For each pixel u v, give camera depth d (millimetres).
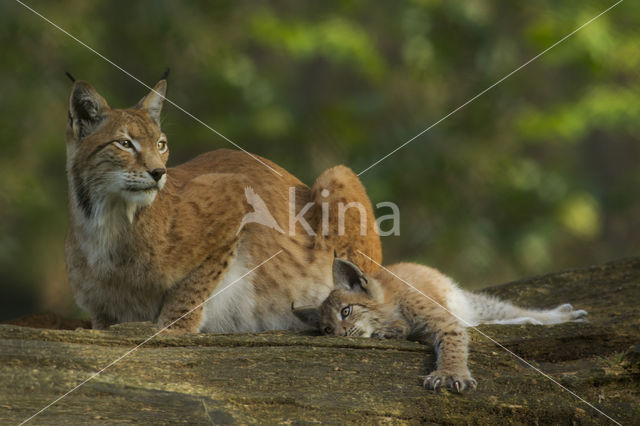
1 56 18672
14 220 18047
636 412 6469
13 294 17047
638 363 6777
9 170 18219
